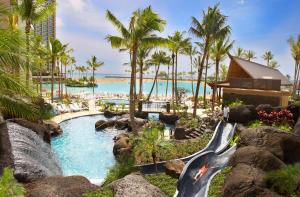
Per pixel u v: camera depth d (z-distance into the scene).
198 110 40.19
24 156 14.03
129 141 21.84
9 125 16.94
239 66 36.06
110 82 130.38
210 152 14.09
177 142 19.44
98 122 31.05
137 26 24.05
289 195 9.12
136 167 14.34
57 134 27.06
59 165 19.39
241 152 11.30
